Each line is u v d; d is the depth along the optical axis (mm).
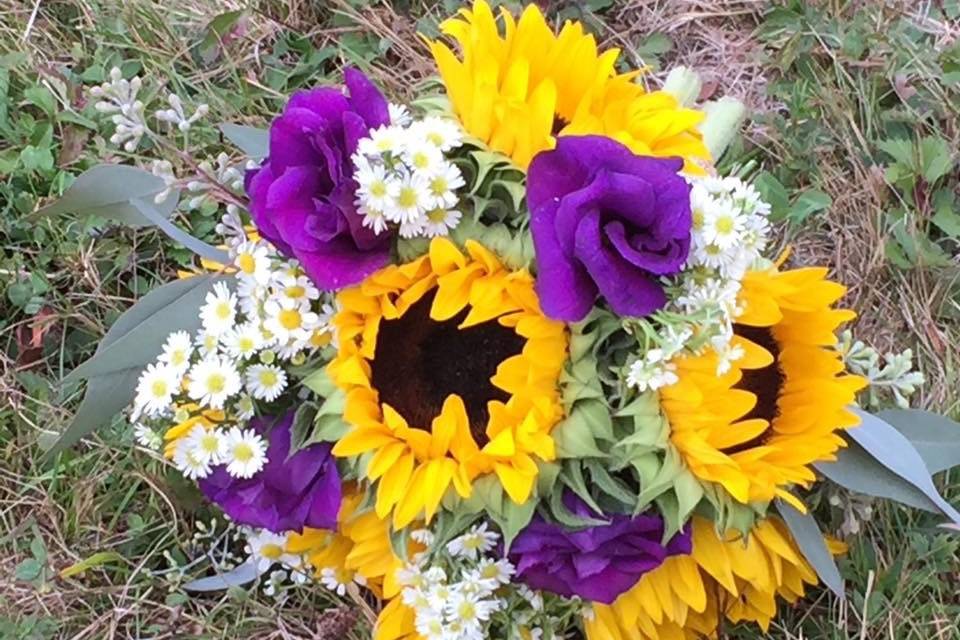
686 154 872
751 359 848
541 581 858
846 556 966
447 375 852
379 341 850
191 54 1128
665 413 838
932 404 1007
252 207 830
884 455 889
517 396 821
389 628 896
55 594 976
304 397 872
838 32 1106
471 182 843
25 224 1049
